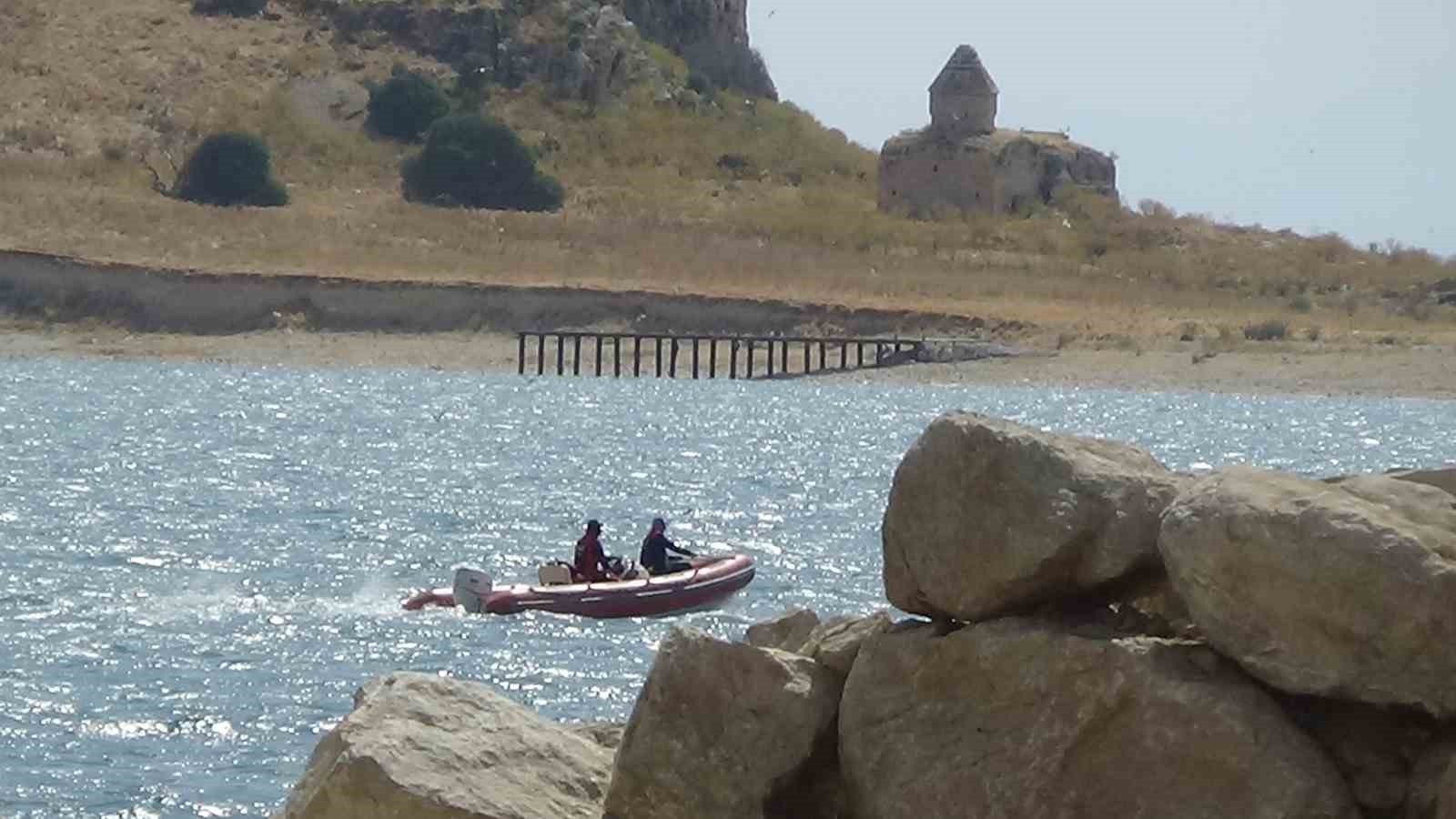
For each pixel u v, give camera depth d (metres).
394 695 19.16
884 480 116.38
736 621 63.44
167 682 52.66
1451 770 16.25
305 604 66.62
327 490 103.75
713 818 18.38
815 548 85.69
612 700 51.50
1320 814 16.41
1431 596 16.14
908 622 18.95
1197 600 16.95
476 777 18.44
